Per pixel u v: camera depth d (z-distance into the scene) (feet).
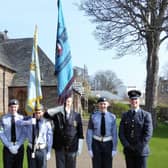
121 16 67.72
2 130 19.20
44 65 92.68
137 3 66.64
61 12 20.49
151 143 43.73
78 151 19.17
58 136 18.97
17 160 19.25
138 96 18.22
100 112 19.40
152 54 71.15
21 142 19.26
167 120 115.96
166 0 67.62
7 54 98.78
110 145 19.16
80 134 19.27
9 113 19.61
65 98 19.72
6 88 89.15
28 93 19.79
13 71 92.27
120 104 145.38
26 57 97.76
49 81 88.79
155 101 71.92
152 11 68.03
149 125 17.84
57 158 19.06
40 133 18.86
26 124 19.12
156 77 71.67
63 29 20.45
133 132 17.81
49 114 19.33
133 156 17.88
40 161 18.80
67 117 19.15
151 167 26.89
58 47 20.25
